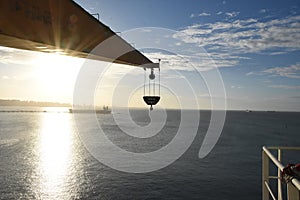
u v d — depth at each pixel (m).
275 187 38.81
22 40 5.04
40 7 5.39
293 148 4.88
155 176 46.03
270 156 4.27
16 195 36.34
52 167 52.84
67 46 6.19
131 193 37.19
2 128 130.88
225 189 39.25
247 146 83.81
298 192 3.13
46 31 5.53
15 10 4.79
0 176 44.94
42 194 37.03
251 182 42.75
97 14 7.14
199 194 37.03
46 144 83.00
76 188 39.78
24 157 61.47
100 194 37.06
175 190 38.59
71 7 6.29
